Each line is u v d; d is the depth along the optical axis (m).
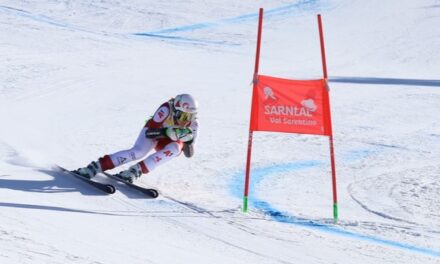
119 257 15.23
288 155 36.25
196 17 111.25
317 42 98.31
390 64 85.50
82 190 23.47
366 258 19.22
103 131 40.00
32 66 65.44
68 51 78.38
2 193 20.89
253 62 82.81
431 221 24.67
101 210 21.22
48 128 39.62
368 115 52.12
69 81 59.97
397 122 49.69
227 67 77.31
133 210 21.91
